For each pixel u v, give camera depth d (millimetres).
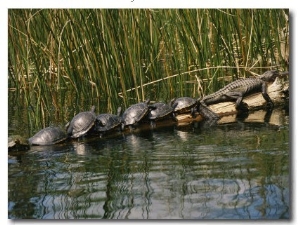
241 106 19719
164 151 14617
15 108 20875
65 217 10516
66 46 20781
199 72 21656
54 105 20359
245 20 22109
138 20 21469
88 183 12312
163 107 18797
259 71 22844
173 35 21453
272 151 13906
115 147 15484
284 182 11625
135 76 19516
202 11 21312
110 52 19672
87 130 16766
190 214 10352
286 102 20359
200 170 12711
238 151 14086
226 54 23578
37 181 12648
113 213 10523
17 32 20578
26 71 20422
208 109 19094
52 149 15594
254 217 10172
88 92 21938
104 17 19000
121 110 18953
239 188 11453
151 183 12062
